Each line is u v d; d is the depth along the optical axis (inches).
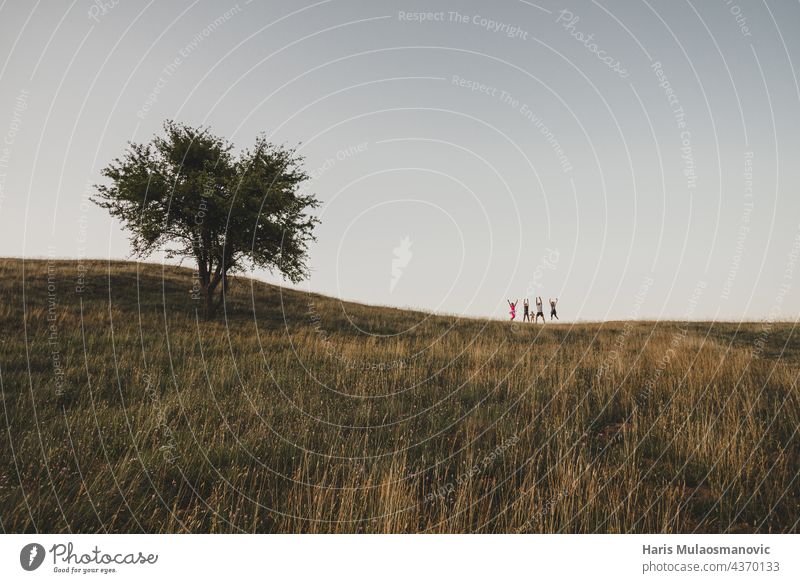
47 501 161.5
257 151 751.1
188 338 496.4
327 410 283.1
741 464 197.2
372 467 202.1
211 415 261.4
